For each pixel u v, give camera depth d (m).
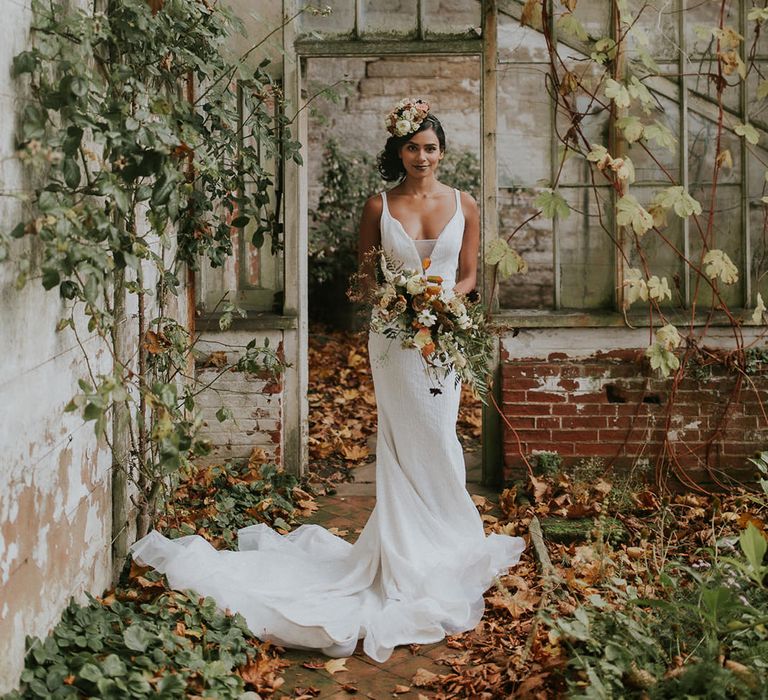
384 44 5.43
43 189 2.95
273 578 4.21
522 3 5.40
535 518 4.80
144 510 4.34
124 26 3.69
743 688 2.79
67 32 3.27
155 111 3.46
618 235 5.47
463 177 8.91
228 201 4.94
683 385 5.38
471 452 6.30
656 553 4.38
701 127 5.43
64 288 3.20
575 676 3.12
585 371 5.43
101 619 3.42
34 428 3.06
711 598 3.10
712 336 5.41
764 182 5.44
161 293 4.66
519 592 4.04
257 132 4.91
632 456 5.43
